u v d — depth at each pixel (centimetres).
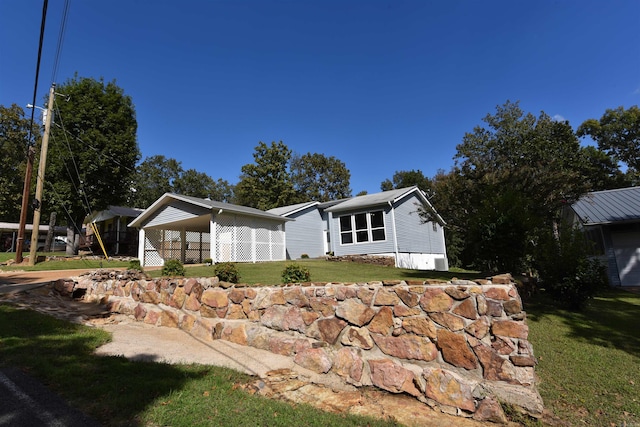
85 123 2167
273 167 3856
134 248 2772
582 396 395
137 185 4450
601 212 1409
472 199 1252
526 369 360
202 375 425
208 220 1725
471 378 380
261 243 1800
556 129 2169
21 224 1595
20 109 3147
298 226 2352
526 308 792
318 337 506
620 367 466
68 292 915
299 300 538
